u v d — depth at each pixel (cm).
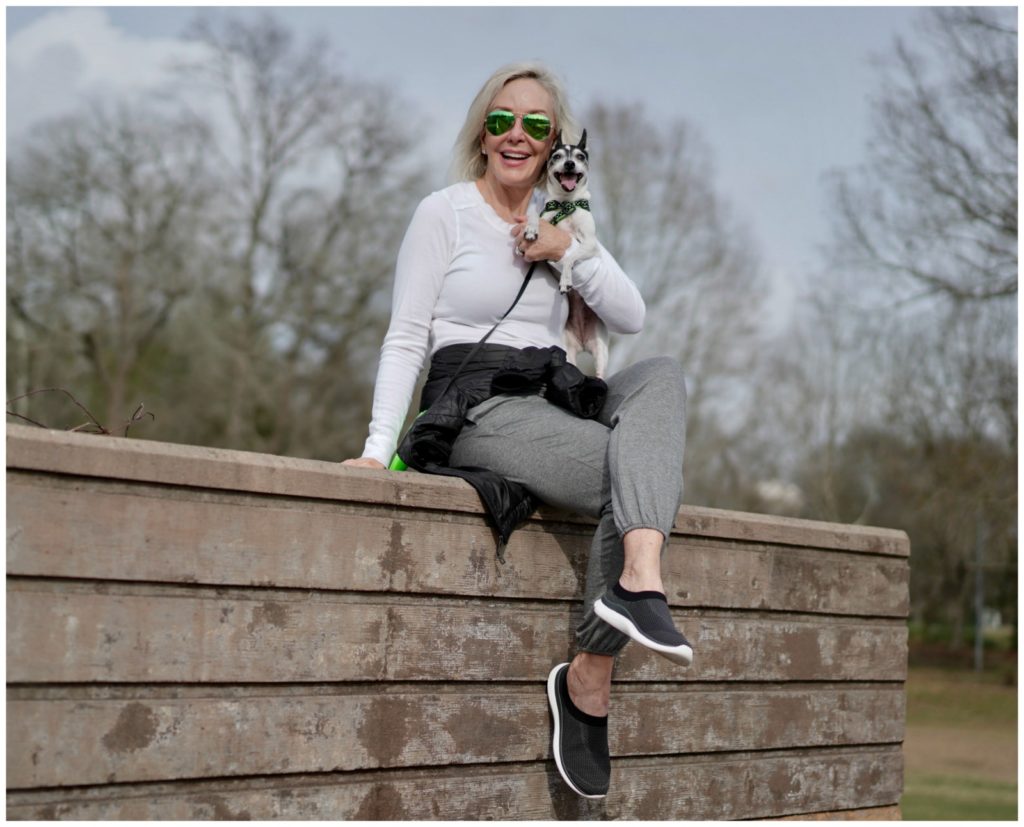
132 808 178
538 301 265
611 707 254
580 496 234
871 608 326
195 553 187
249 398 2162
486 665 230
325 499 204
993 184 1641
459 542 226
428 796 218
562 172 282
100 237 2050
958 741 1798
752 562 289
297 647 199
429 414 241
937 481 2106
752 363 2370
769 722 291
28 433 170
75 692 173
